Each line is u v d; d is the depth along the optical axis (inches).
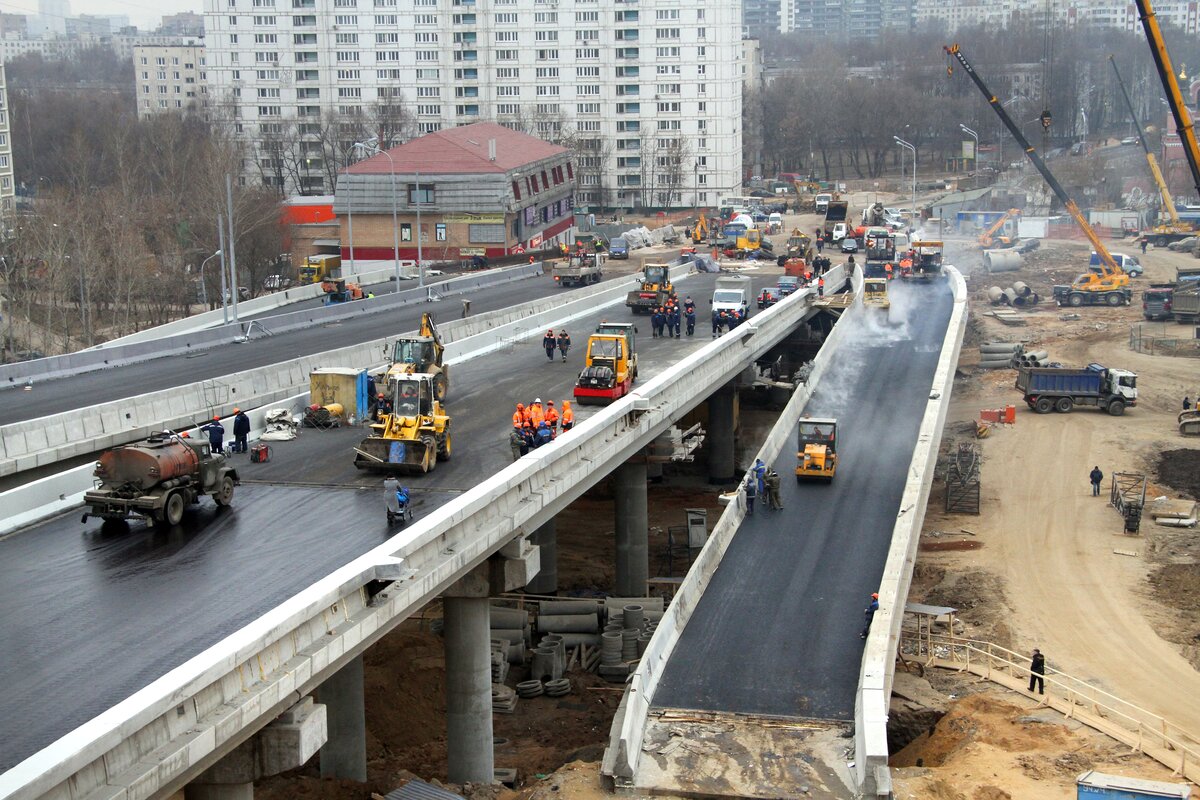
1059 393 3791.8
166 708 1074.7
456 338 3405.5
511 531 1744.6
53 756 962.1
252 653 1195.3
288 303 4387.3
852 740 1616.6
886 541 2252.7
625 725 1568.7
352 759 1715.1
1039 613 2368.4
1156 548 2704.2
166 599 1464.1
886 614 1859.0
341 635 1331.2
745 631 1904.5
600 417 2153.1
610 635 2234.3
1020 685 2020.2
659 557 2837.1
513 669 2236.7
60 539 1706.4
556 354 3213.6
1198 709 1971.0
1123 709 1964.8
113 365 2957.7
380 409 2231.8
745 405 4119.1
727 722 1658.5
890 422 3021.7
